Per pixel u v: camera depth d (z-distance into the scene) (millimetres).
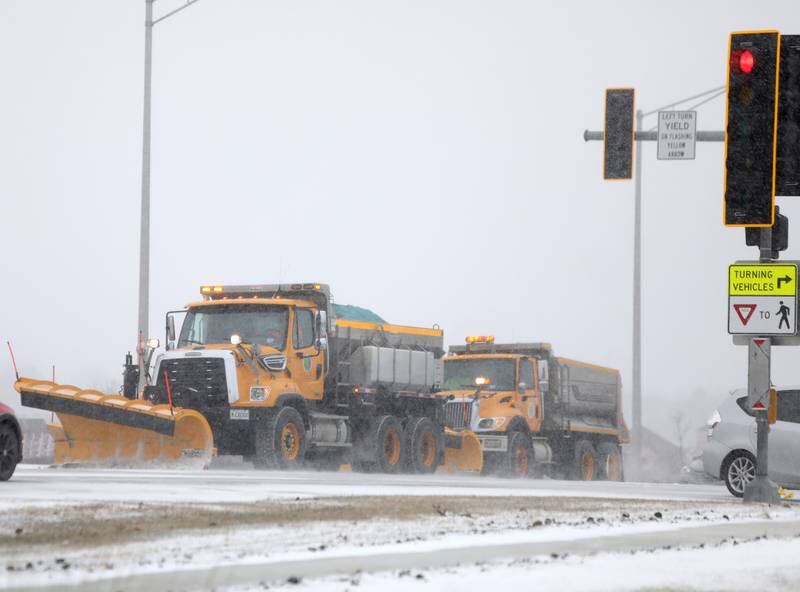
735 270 45688
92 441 65938
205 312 75312
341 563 21250
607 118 64562
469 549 23906
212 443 68188
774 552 25219
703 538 27828
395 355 83250
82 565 19938
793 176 45812
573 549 24312
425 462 85312
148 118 95375
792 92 45781
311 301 78125
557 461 109125
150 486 40938
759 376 45625
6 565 19734
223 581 18547
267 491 39688
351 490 42156
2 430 41562
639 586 19141
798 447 52469
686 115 64250
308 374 75438
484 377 99500
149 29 96000
